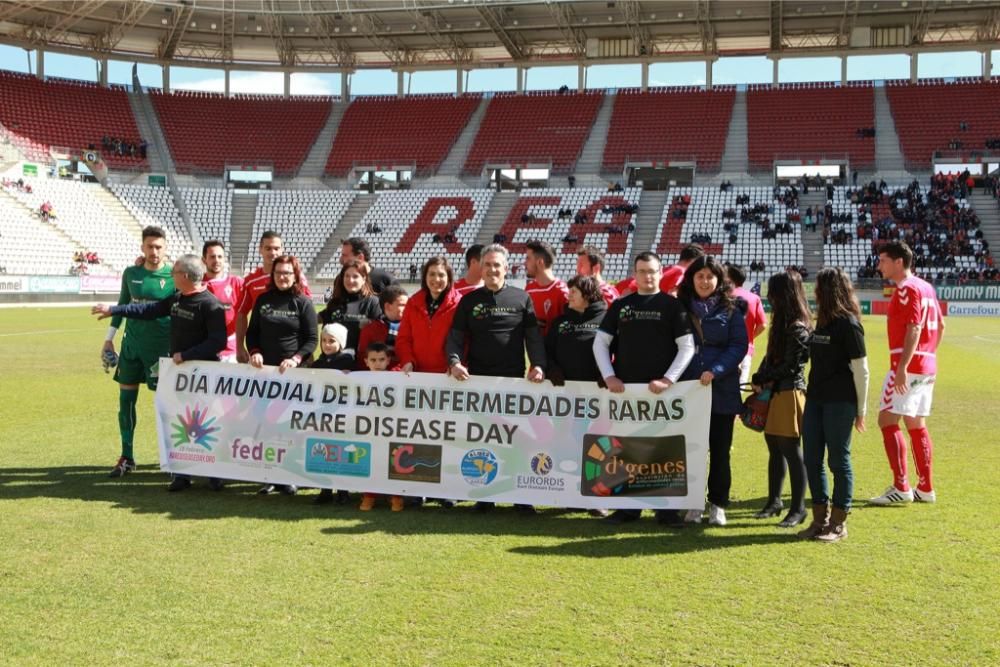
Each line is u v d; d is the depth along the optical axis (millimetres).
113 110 48344
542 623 4457
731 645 4207
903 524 6410
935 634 4355
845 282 6070
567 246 41406
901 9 41031
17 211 39219
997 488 7539
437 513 6793
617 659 4047
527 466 6738
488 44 48625
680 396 6500
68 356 17875
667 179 46125
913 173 42500
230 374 7332
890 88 46438
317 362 7340
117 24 46125
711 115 47094
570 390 6672
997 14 41812
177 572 5180
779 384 6473
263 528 6199
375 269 8906
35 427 10133
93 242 40750
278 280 7301
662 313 6484
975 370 16938
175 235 43844
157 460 8578
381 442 6969
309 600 4746
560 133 47938
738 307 6656
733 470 8500
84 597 4754
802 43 46844
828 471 8500
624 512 6691
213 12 44625
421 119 50406
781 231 39875
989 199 40094
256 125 50375
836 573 5273
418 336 7117
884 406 7117
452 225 43625
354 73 52375
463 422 6836
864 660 4059
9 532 5965
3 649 4090
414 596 4828
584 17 44188
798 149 44312
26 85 46781
